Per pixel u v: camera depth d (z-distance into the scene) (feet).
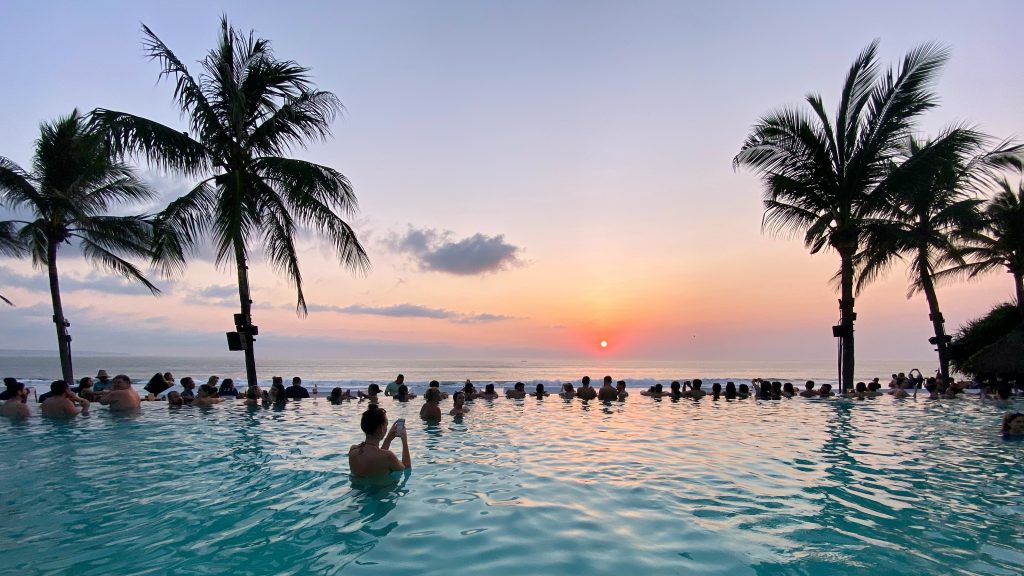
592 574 11.85
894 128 55.57
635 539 14.19
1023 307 73.67
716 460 24.85
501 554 13.01
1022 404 52.06
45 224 63.87
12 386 37.65
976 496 18.93
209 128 49.19
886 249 65.36
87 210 67.21
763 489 19.62
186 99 48.55
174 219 50.26
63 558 12.74
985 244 76.38
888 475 22.09
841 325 60.34
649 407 49.32
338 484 19.79
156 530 14.76
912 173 54.90
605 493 18.80
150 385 49.49
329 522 15.43
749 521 15.85
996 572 12.45
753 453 26.63
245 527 14.98
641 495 18.57
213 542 13.83
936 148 53.83
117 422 35.65
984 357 68.80
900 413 44.65
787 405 51.34
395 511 16.47
